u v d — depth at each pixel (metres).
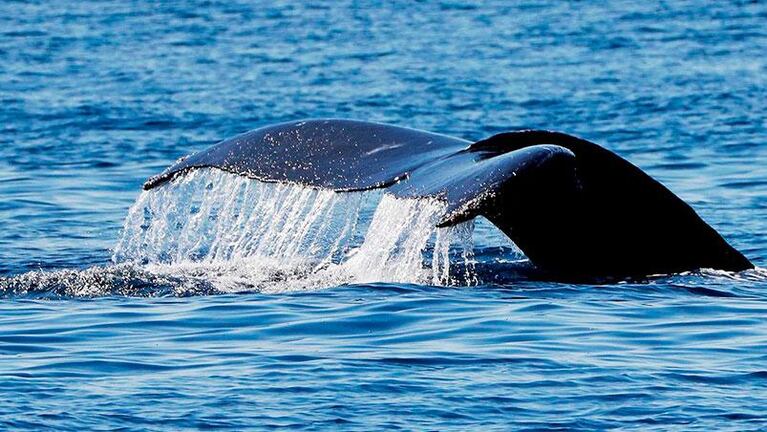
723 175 80.62
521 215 47.38
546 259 48.56
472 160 45.50
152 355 40.69
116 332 43.53
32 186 77.81
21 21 178.00
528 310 45.62
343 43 154.75
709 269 50.09
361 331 43.47
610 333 43.03
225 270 51.34
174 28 170.12
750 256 57.88
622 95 114.81
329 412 35.22
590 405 35.94
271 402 35.94
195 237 59.31
